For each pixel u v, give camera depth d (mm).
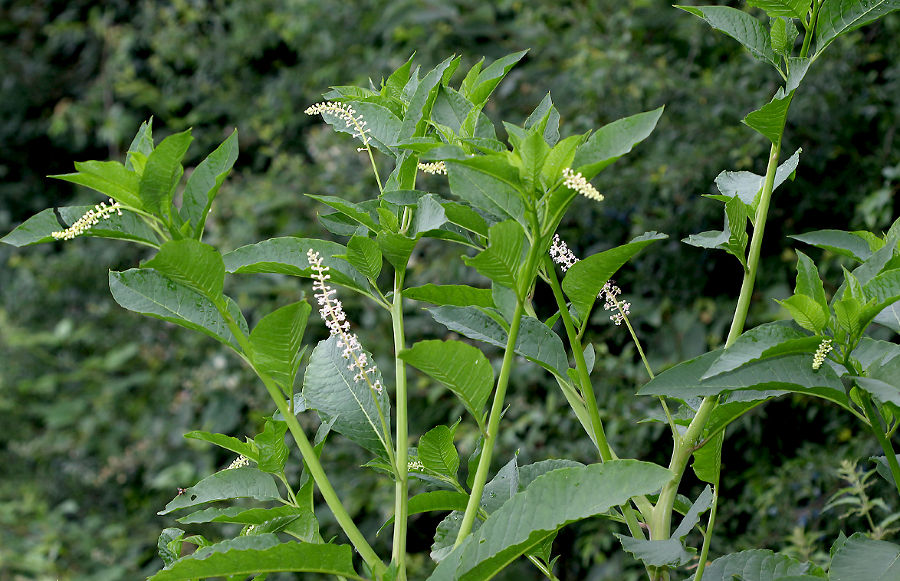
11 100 9070
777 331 1268
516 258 1150
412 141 1229
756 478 4320
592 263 1242
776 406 4512
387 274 5500
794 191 4684
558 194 1139
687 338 4684
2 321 7406
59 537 5930
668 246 4746
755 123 1370
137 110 8641
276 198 6141
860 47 4605
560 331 4895
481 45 6207
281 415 1350
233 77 8094
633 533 1415
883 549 1230
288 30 7348
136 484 6469
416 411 5207
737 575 1415
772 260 4746
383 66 6551
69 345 7391
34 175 9172
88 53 9180
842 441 4250
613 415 4500
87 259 7621
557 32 5965
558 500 1113
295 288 5871
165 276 1201
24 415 7004
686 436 1404
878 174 4547
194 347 6539
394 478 1327
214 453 6207
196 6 8234
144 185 1223
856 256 1539
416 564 4785
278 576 3896
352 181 5973
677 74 5008
